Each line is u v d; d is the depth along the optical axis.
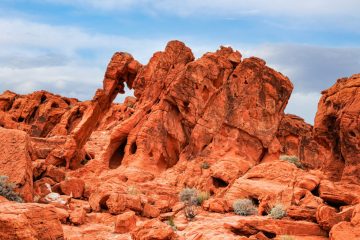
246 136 39.22
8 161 24.75
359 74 26.98
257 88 40.34
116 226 21.14
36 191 27.27
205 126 39.72
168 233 18.17
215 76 40.94
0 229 13.87
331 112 27.41
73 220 22.33
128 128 41.59
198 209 26.83
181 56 43.78
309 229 20.59
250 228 20.66
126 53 50.38
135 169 37.69
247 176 27.69
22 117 74.31
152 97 43.00
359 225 18.50
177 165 37.88
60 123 68.69
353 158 25.72
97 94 44.72
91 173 37.44
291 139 40.53
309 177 24.48
